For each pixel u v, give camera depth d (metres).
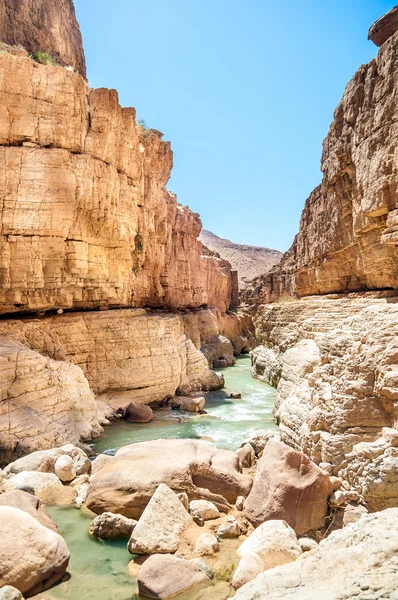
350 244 18.14
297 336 18.27
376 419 7.11
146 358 15.41
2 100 11.55
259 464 7.14
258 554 5.21
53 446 9.59
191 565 5.05
